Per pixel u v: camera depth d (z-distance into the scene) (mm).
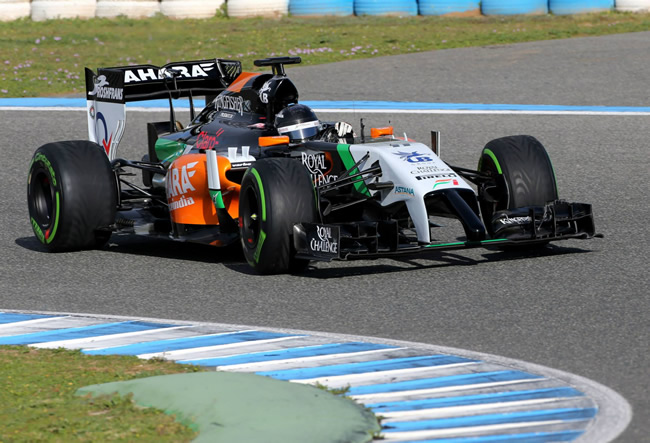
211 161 25750
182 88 32750
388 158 24672
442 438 13586
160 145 30734
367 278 23562
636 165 39406
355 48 75250
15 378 16688
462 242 23547
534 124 48625
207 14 91688
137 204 31891
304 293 22344
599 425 13953
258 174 23672
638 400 15086
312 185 23812
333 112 52156
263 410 14484
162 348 18359
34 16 91312
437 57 71188
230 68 33344
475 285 22562
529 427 13922
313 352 17844
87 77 31703
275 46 76250
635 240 27141
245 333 19266
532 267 24141
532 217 24328
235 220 26594
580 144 43875
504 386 15750
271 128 27375
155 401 15172
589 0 90375
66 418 14617
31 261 26656
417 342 18422
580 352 17578
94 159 27312
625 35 78750
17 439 13844
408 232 27625
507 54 71562
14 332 19844
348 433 13664
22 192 36750
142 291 23125
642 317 19703
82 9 91000
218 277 24234
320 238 22797
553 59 68938
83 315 21016
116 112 30219
